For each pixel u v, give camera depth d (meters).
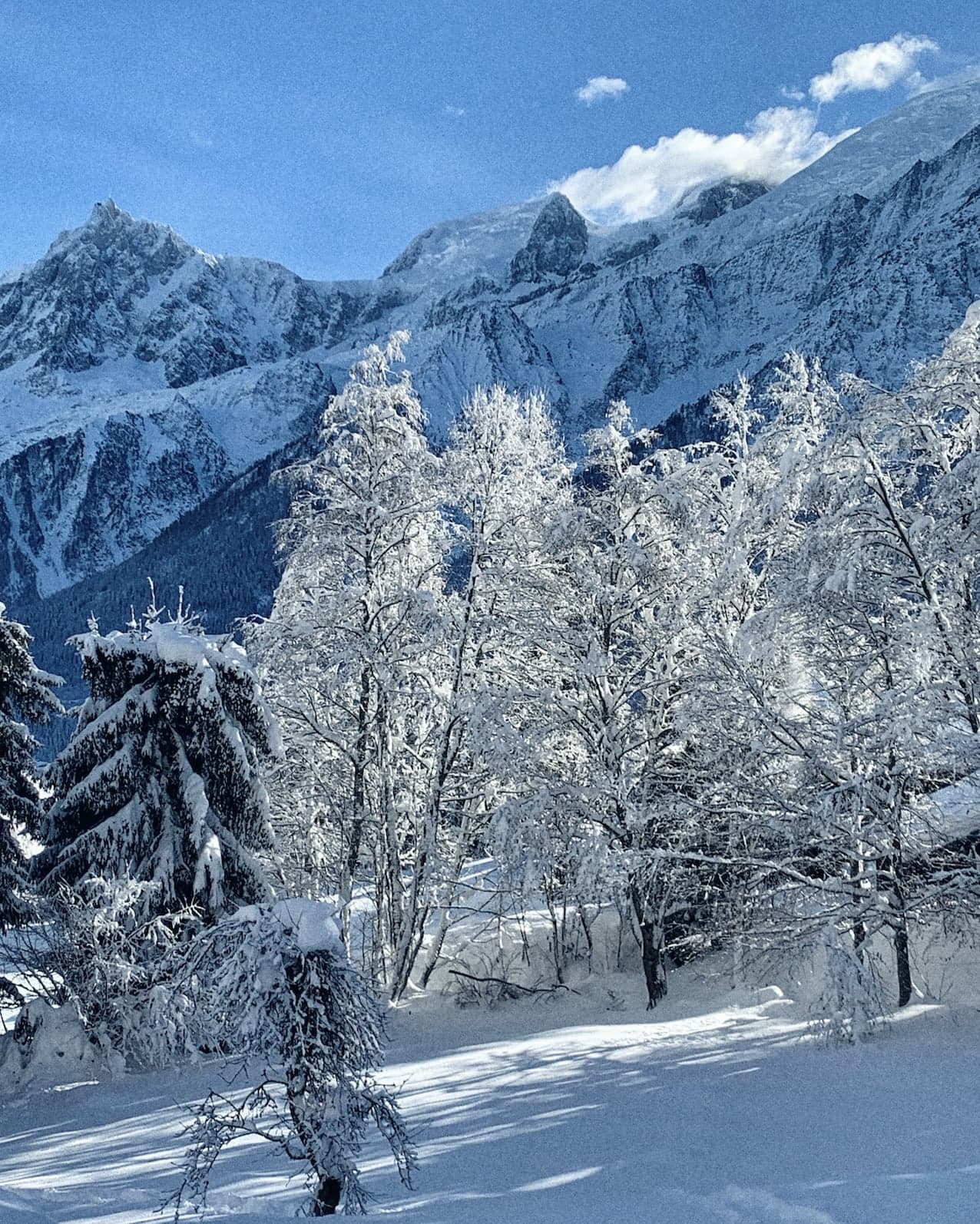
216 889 22.53
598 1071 16.72
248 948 9.07
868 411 18.83
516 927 31.02
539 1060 18.06
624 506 25.62
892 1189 6.83
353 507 26.23
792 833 19.52
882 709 17.72
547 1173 11.41
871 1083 13.95
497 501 27.00
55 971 22.97
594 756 25.03
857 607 19.16
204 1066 20.94
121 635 23.88
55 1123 17.98
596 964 28.44
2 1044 22.44
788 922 19.94
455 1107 15.25
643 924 24.45
